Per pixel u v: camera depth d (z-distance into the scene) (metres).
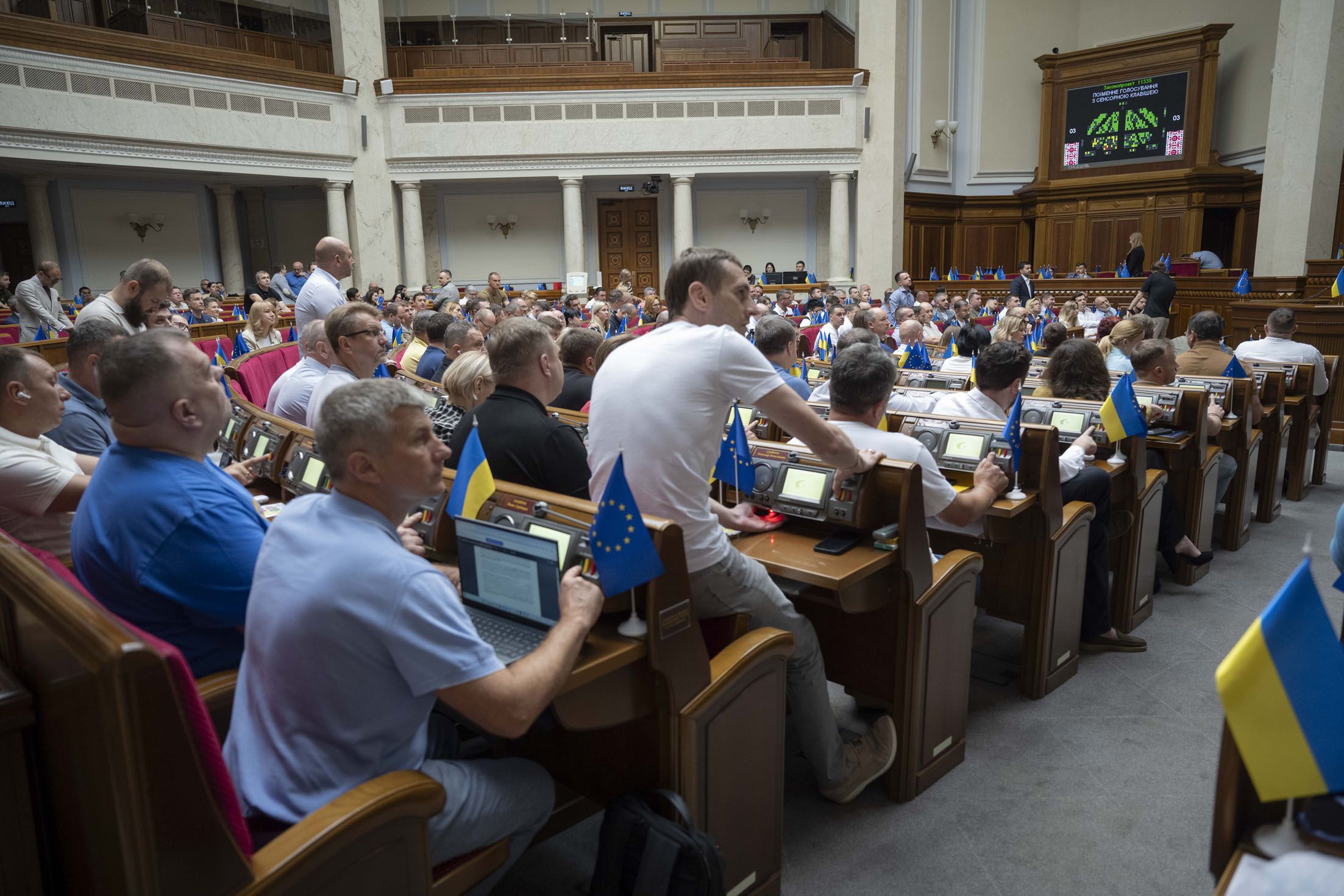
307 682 1.24
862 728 2.60
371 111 13.26
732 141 13.73
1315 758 0.87
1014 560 2.88
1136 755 2.47
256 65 11.92
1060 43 16.84
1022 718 2.70
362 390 1.29
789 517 2.38
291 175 12.52
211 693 1.48
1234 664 0.90
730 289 1.86
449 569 1.81
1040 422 3.28
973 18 16.58
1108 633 3.15
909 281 12.31
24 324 7.35
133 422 1.52
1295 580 0.91
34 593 1.12
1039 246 16.70
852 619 2.38
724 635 1.95
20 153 10.12
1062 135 16.31
